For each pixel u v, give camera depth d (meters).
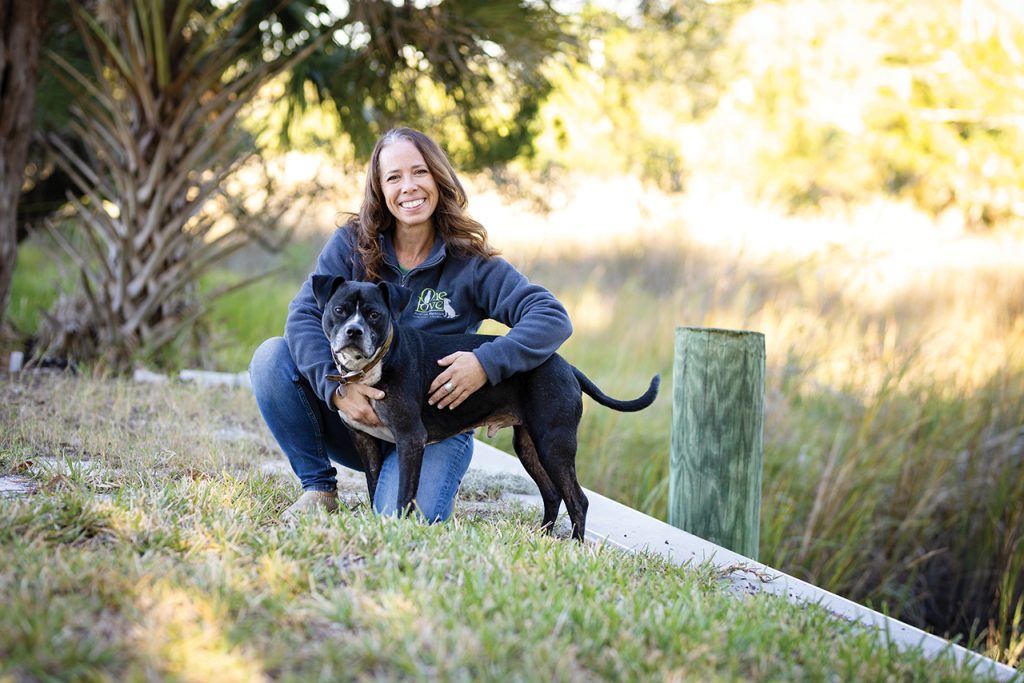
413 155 3.10
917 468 5.52
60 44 6.63
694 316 7.73
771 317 7.33
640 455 5.86
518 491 3.78
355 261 3.22
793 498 5.49
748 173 11.09
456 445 3.19
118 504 2.61
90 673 1.69
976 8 7.09
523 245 10.34
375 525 2.59
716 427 3.77
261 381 3.08
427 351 2.97
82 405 4.20
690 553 3.24
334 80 6.57
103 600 1.97
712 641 2.14
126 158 5.93
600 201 11.00
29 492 2.85
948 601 5.32
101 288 5.86
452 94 6.79
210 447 3.69
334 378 2.84
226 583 2.11
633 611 2.25
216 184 5.96
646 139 9.31
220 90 6.34
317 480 3.14
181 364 6.16
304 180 7.79
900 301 8.21
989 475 5.49
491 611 2.14
